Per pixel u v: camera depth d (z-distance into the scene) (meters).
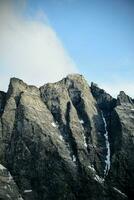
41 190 198.62
